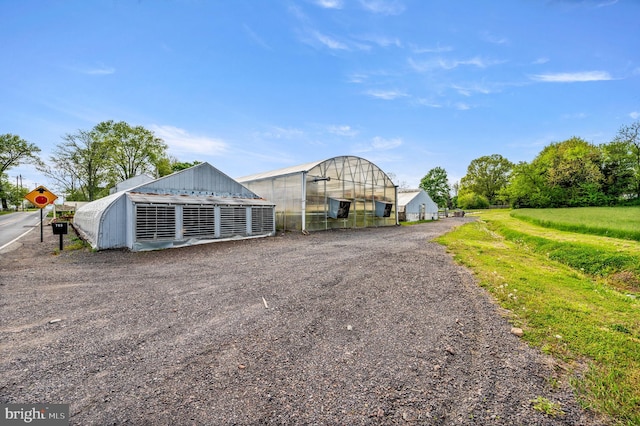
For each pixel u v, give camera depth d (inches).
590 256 384.5
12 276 269.3
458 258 352.5
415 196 1334.9
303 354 129.8
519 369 119.3
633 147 1374.3
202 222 503.8
